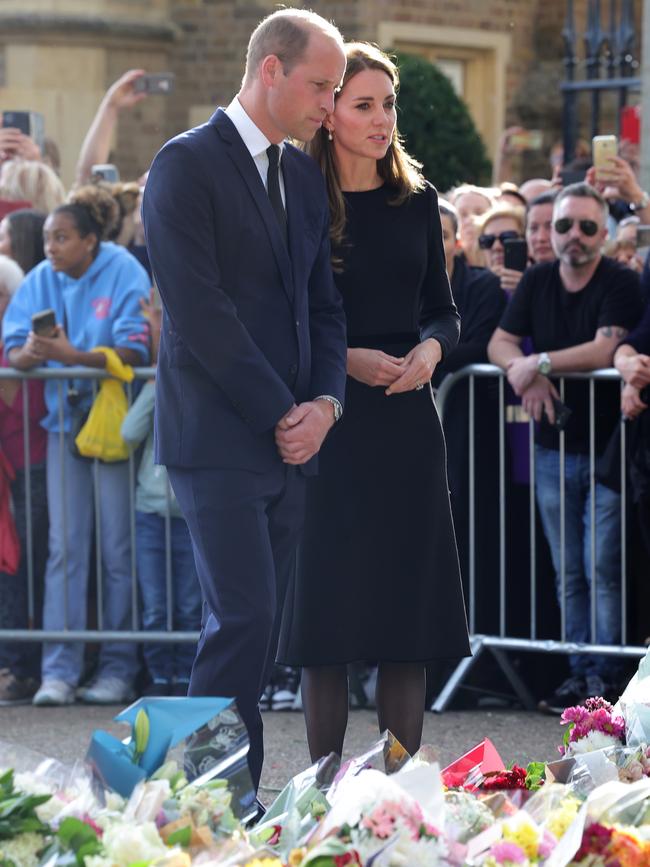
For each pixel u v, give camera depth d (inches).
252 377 546.3
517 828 397.1
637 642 887.7
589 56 1851.6
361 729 825.5
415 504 616.1
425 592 615.2
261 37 559.8
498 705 911.0
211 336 543.2
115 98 1354.6
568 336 871.1
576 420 874.1
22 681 938.1
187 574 920.9
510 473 909.2
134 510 924.0
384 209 618.8
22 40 2117.4
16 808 391.9
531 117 2402.8
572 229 855.1
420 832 383.2
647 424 834.8
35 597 960.9
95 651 970.7
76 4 2117.4
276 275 564.1
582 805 412.2
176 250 543.5
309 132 562.9
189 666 930.1
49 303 940.6
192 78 2201.0
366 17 2197.3
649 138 1254.9
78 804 396.5
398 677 626.8
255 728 547.5
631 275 867.4
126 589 934.4
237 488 550.3
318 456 611.2
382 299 616.7
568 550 888.9
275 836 419.2
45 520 952.3
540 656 908.0
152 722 423.8
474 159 2037.4
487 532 916.6
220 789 411.5
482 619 917.8
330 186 613.6
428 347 618.8
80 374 911.7
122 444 916.0
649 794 420.8
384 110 608.4
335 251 613.3
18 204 1107.9
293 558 593.6
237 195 553.9
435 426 625.6
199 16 2194.9
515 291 893.8
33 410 936.3
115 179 1194.6
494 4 2347.4
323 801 427.2
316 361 582.2
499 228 1046.4
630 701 527.2
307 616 613.0
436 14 2273.6
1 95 2134.6
